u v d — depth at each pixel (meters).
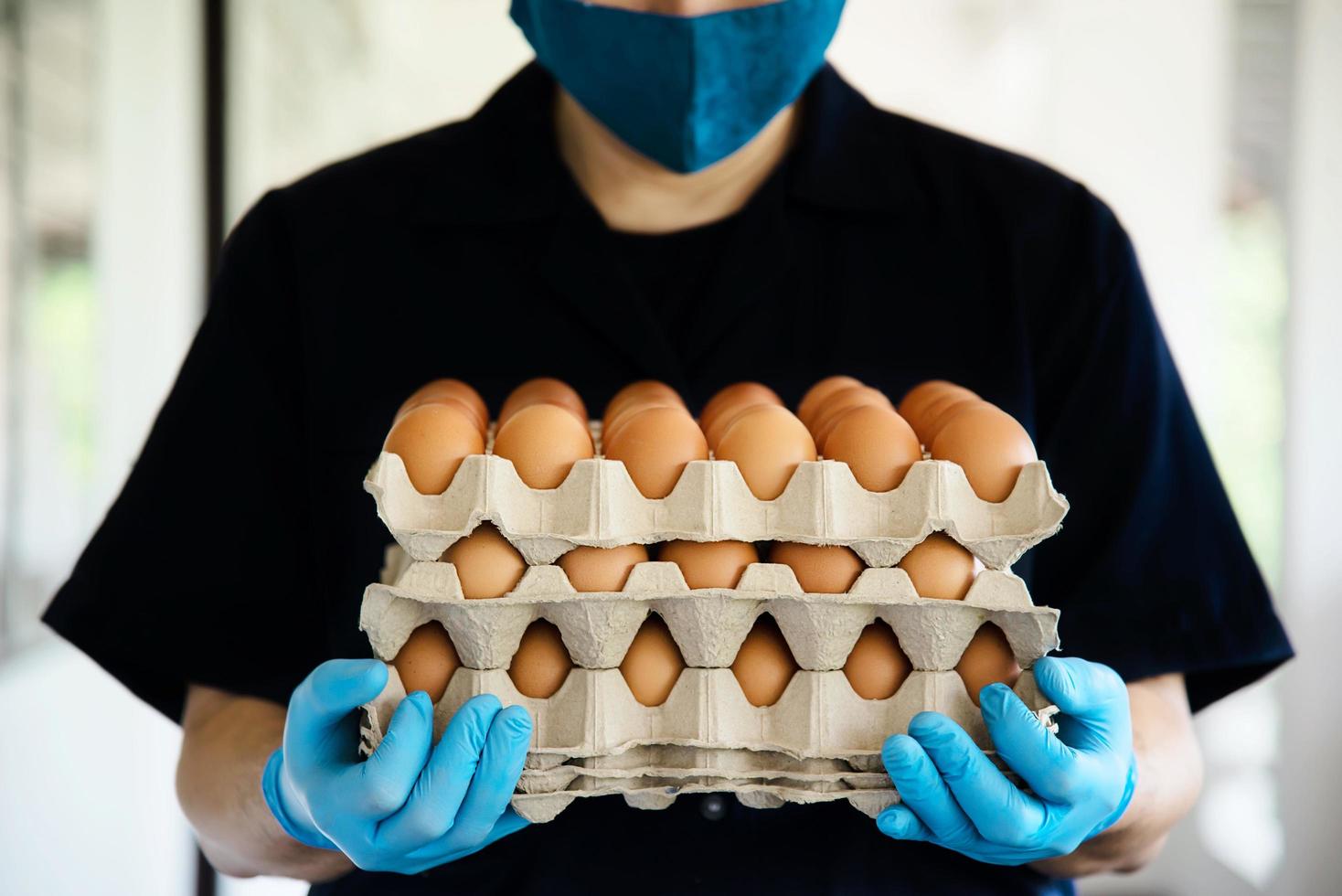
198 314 3.28
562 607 0.96
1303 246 3.11
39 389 2.74
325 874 1.21
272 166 3.45
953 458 0.99
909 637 0.97
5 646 2.54
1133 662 1.22
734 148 1.29
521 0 1.32
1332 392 3.10
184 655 1.26
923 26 4.00
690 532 0.96
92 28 2.93
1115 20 3.47
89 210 2.93
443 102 3.98
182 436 1.32
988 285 1.34
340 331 1.35
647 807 0.98
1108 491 1.28
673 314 1.36
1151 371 1.32
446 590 0.94
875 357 1.32
